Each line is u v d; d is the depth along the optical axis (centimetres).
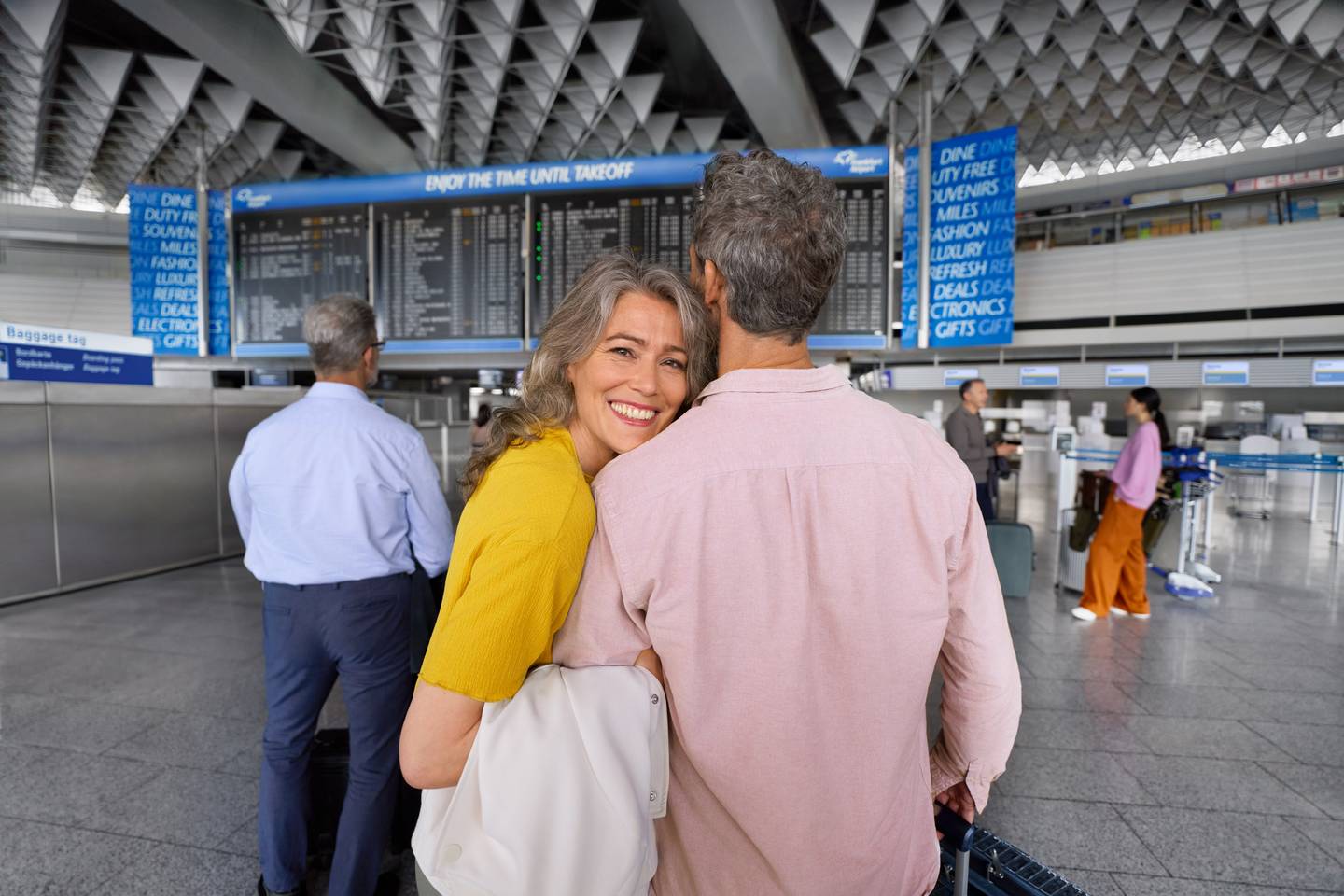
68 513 469
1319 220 905
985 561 78
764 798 70
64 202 1401
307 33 639
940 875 115
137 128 973
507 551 65
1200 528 730
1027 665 323
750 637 68
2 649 347
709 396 74
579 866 63
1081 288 1009
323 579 150
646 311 80
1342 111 916
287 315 619
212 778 221
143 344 543
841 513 69
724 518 67
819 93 940
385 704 156
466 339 592
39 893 169
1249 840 192
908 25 651
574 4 652
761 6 634
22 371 451
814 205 73
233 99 862
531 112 897
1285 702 282
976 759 89
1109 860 183
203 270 648
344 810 155
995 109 1002
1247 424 977
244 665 323
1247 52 750
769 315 73
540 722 65
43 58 694
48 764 230
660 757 71
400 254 598
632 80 836
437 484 165
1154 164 1257
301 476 148
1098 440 568
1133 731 257
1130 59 759
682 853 77
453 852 66
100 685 297
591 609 70
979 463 505
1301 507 901
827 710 71
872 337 541
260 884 164
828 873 73
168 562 539
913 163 589
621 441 82
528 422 78
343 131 905
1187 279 955
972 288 556
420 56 734
